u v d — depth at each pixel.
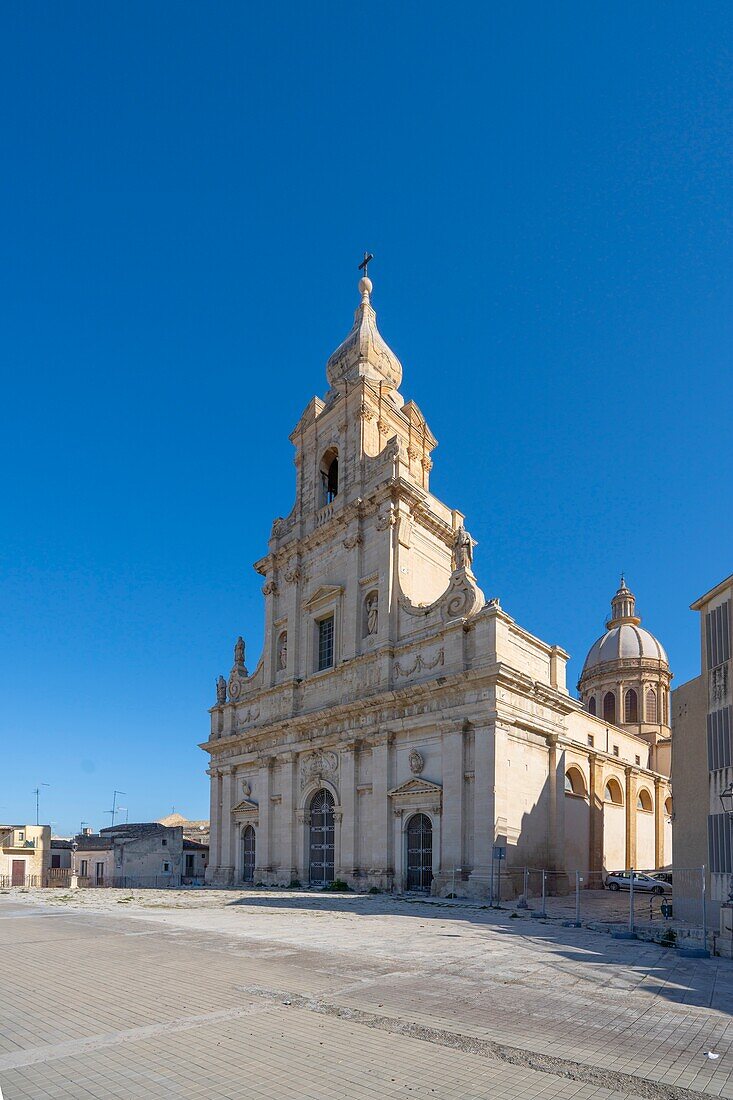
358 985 13.90
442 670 41.53
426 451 56.88
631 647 83.88
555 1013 12.09
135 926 23.80
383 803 43.03
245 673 60.47
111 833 79.19
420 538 50.19
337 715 47.56
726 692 24.95
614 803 56.53
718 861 24.56
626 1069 9.30
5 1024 11.16
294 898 37.50
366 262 63.09
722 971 16.80
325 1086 8.53
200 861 77.19
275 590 57.91
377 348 58.53
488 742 38.06
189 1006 12.16
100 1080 8.76
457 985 14.12
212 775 60.19
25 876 74.62
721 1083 8.88
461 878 37.56
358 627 48.44
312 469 57.56
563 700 43.69
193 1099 8.15
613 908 34.00
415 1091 8.37
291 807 50.59
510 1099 8.16
